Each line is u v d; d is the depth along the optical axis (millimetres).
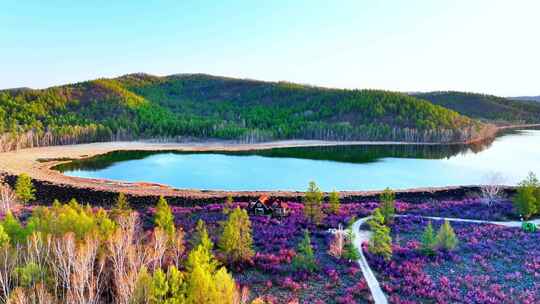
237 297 24875
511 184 86062
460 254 40500
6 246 28344
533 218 55844
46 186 75500
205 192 76688
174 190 78062
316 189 52562
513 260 38906
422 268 36812
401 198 73438
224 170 106688
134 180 92125
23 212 54719
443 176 97250
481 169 107000
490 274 35594
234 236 37406
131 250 29047
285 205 60562
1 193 60781
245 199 71188
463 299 30375
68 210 36906
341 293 31906
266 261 38156
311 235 47531
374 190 80938
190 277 25172
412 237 47156
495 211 59000
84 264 26562
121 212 47406
